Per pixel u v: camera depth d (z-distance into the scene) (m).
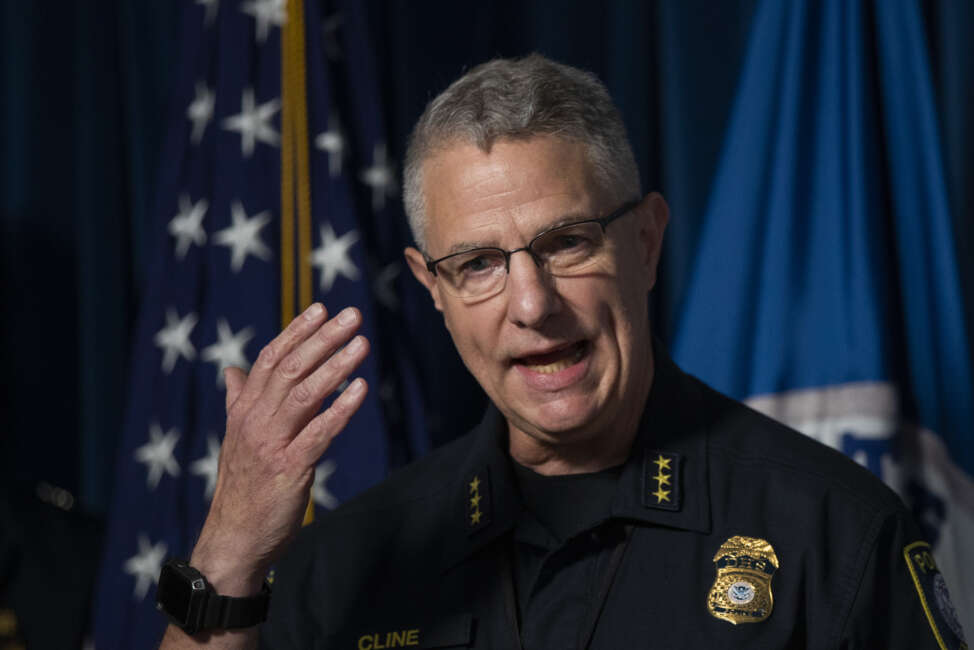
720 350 3.27
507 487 2.16
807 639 1.89
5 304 4.64
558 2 3.97
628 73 3.87
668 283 3.81
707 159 3.73
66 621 3.59
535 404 1.96
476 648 2.08
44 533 3.74
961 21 3.41
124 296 4.58
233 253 3.63
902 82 3.18
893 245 3.18
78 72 4.56
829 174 3.20
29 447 4.62
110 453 4.51
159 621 3.58
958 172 3.41
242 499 1.92
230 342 3.59
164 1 4.52
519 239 1.88
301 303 3.44
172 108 3.89
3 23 4.66
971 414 3.03
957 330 3.06
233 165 3.68
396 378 3.68
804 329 3.19
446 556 2.18
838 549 1.93
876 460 3.02
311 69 3.65
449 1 4.08
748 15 3.73
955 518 3.02
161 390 3.72
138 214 4.55
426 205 2.00
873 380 3.06
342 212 3.60
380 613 2.19
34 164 4.64
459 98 1.94
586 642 1.97
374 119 3.78
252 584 1.95
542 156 1.88
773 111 3.30
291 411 1.87
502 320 1.94
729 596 1.93
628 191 2.00
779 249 3.22
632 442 2.14
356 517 2.38
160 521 3.64
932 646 1.85
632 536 2.05
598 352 1.95
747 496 2.04
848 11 3.24
